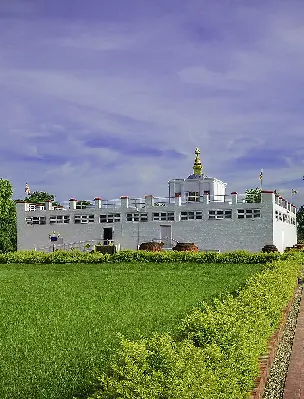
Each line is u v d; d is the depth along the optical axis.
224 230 48.31
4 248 66.88
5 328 13.12
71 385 8.39
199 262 36.44
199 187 55.00
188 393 5.04
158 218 50.31
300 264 31.53
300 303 18.61
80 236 52.53
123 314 15.05
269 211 47.16
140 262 36.84
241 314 8.92
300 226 96.56
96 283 24.14
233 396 6.11
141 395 4.97
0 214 66.31
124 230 51.12
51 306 16.81
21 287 22.72
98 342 11.42
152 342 5.98
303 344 11.75
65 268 33.78
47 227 53.81
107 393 5.18
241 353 7.02
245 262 35.78
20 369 9.34
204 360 6.03
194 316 8.04
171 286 22.61
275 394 8.16
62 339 11.75
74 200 53.09
